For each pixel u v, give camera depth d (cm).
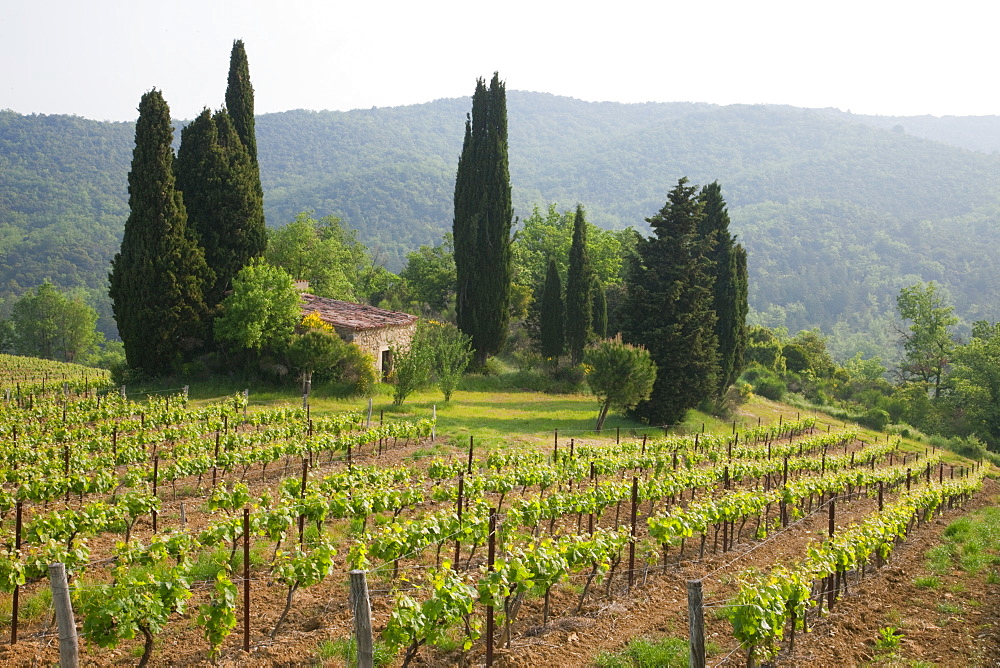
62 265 11100
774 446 2464
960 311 13162
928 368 6038
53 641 750
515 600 833
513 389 3506
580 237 3884
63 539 912
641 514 1405
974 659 796
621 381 2423
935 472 2662
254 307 2591
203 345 2742
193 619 815
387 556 893
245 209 2847
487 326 3694
